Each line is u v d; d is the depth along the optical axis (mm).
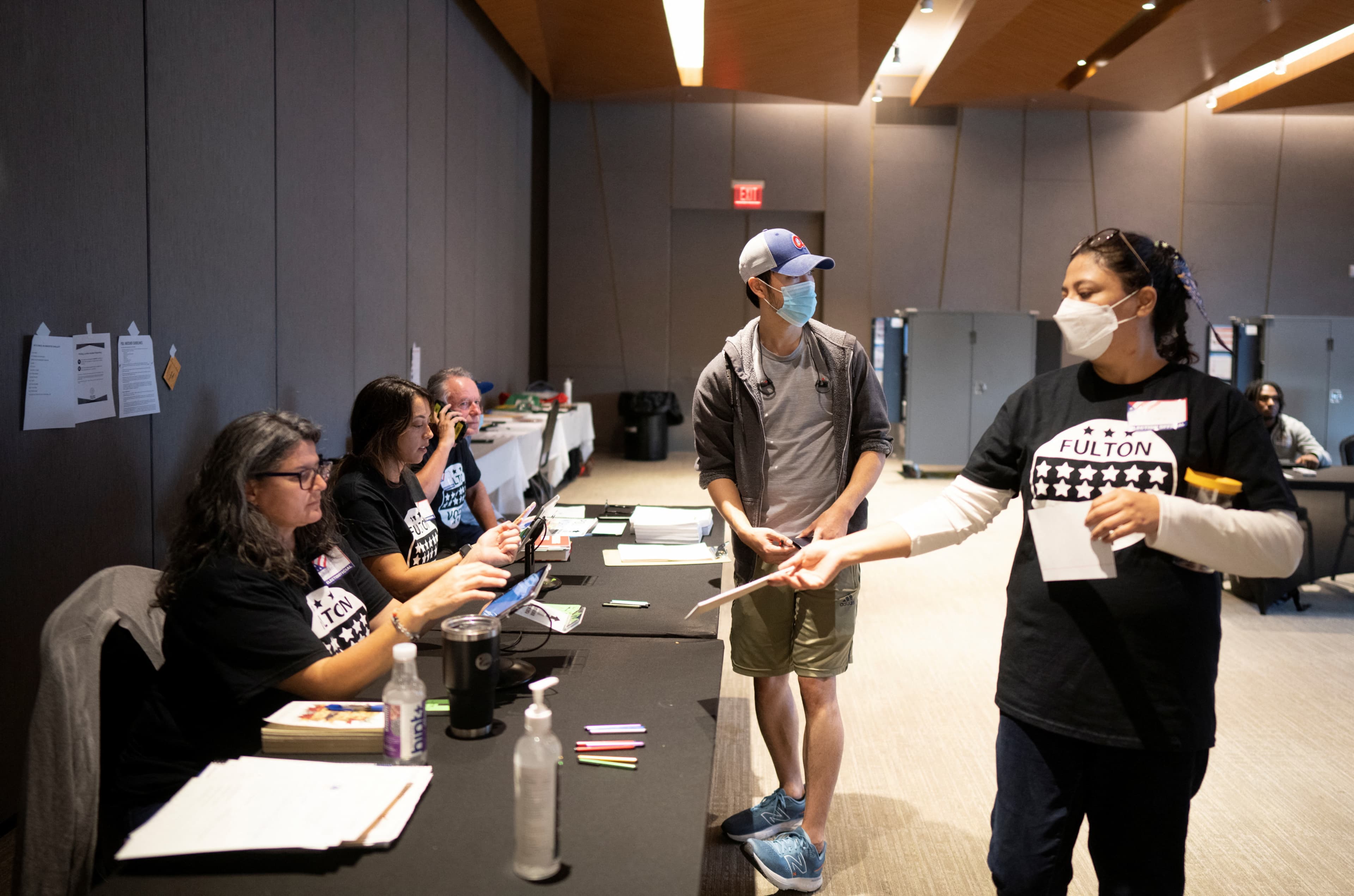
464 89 7605
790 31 8266
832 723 2305
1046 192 11352
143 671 1536
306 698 1531
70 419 2781
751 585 1688
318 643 1565
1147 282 1424
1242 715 3594
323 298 4719
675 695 1704
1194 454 1399
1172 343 1478
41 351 2646
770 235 2246
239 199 3807
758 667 2373
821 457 2346
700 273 11805
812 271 2266
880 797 2908
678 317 11852
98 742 1412
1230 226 11266
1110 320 1411
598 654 1937
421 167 6445
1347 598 5363
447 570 2443
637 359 11750
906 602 5234
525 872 1097
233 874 1103
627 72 9961
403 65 6000
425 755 1411
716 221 11742
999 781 1552
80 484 2846
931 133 11352
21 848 1384
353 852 1152
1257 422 1390
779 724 2469
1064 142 11297
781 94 10539
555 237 11617
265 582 1539
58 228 2719
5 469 2539
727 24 8141
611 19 8172
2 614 2525
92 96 2859
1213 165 11219
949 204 11414
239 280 3826
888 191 11430
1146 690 1403
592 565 2699
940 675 4062
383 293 5672
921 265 11492
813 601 2258
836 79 9836
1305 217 11219
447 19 7078
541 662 1884
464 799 1293
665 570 2643
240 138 3805
